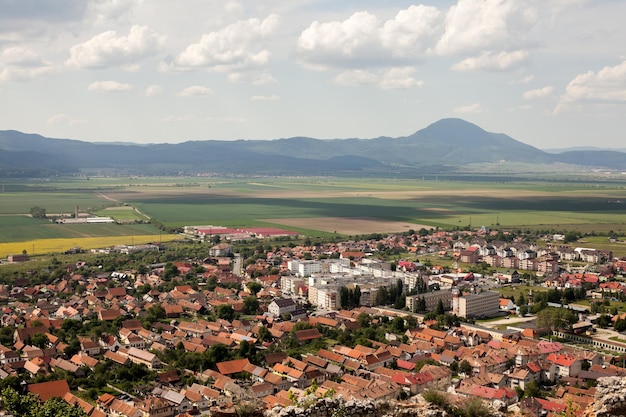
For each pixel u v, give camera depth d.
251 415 92.25
